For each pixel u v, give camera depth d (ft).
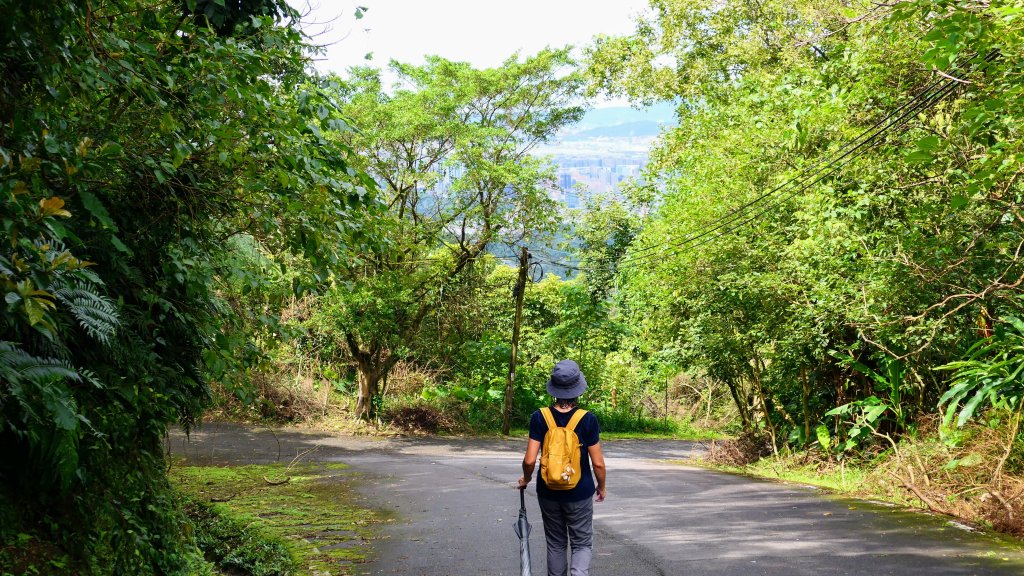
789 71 66.39
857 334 48.19
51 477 16.44
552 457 18.12
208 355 22.95
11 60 15.84
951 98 34.12
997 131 29.99
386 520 33.91
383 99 80.64
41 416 15.60
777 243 52.39
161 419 22.53
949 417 35.27
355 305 78.48
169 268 21.81
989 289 33.63
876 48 37.27
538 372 109.91
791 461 56.34
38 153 16.38
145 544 19.47
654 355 74.64
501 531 30.63
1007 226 35.40
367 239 25.68
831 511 34.09
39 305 13.12
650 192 90.02
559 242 91.15
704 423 118.21
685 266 57.16
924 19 24.31
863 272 43.01
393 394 94.02
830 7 43.55
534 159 81.66
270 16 22.58
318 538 29.78
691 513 34.24
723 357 59.11
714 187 58.18
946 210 35.27
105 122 19.22
